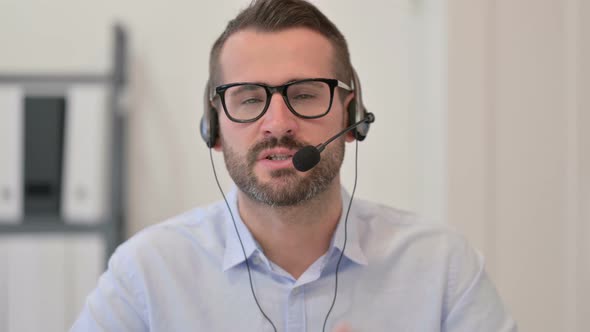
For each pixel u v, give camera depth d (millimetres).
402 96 1752
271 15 911
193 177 1718
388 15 1752
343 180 1747
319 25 934
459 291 971
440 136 1601
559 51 1579
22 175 1632
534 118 1584
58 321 1614
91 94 1649
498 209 1587
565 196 1592
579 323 1559
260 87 890
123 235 1670
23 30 1699
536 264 1601
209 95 1004
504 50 1575
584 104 1538
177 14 1718
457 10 1558
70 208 1632
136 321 949
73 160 1640
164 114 1714
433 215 1662
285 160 880
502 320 946
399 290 971
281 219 922
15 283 1616
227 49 930
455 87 1564
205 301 947
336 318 941
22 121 1638
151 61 1713
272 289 947
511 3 1572
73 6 1704
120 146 1649
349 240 973
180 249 991
